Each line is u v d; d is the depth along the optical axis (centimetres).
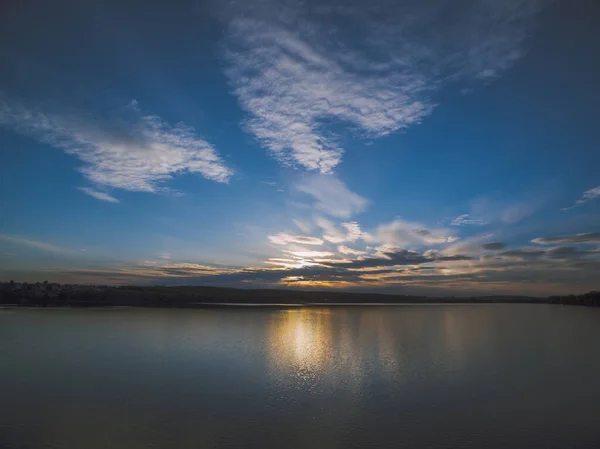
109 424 1587
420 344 3753
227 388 2091
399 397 1978
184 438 1456
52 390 2041
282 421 1634
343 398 1948
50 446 1383
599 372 2545
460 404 1872
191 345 3428
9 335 4003
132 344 3450
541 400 1947
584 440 1477
